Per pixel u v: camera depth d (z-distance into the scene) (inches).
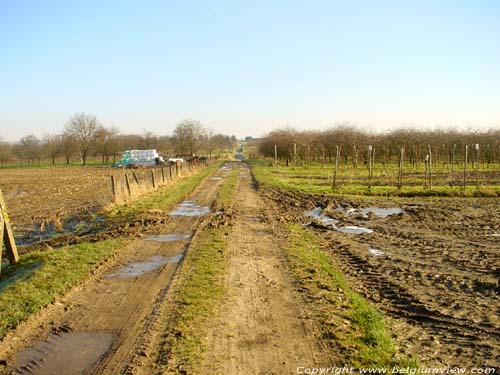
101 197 1018.7
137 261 443.5
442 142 1937.7
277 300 321.7
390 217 727.1
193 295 328.5
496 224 652.1
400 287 369.1
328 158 2337.6
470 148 1852.9
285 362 228.8
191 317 287.9
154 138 3764.8
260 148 2930.6
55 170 2593.5
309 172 1720.0
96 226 671.1
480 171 1551.4
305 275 384.5
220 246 489.7
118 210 776.9
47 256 450.3
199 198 995.9
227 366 224.5
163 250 488.1
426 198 944.3
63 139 3395.7
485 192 967.6
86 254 454.6
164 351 242.5
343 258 470.0
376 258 466.9
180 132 3277.6
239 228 605.0
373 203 883.4
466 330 283.6
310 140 2244.1
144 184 1039.0
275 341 253.8
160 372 219.5
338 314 295.7
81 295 344.2
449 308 322.7
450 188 1029.2
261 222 661.9
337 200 917.8
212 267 403.5
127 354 241.8
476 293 355.3
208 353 238.8
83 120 3221.0
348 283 382.6
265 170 1872.5
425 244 534.3
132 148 3715.6
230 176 1676.9
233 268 402.6
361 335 263.1
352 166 1919.3
